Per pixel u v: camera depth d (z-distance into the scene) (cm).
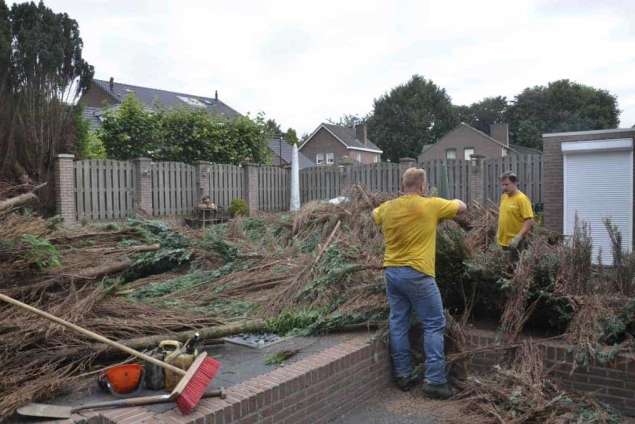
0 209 479
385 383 475
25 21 1330
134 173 1356
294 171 1555
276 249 792
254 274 677
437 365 441
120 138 1705
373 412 427
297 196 1559
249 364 407
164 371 340
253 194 1603
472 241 641
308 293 550
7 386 320
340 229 810
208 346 455
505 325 462
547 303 465
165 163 1413
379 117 6419
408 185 457
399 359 463
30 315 371
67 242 539
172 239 794
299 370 384
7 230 421
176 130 1848
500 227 630
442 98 6619
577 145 1062
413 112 6206
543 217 1142
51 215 1223
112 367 338
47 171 1245
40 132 1252
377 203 851
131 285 672
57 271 439
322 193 1667
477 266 482
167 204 1418
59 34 1329
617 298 452
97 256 509
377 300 520
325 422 399
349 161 1620
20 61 1259
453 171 1402
